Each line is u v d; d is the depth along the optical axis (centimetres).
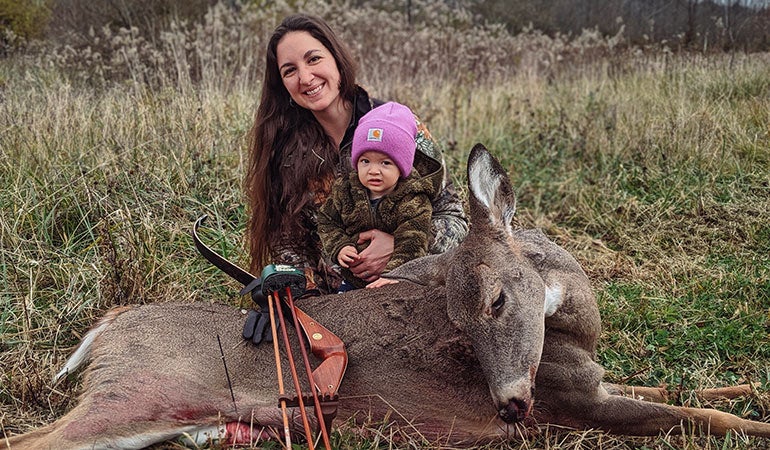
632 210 289
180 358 157
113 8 530
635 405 158
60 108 302
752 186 302
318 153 201
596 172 326
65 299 203
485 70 526
